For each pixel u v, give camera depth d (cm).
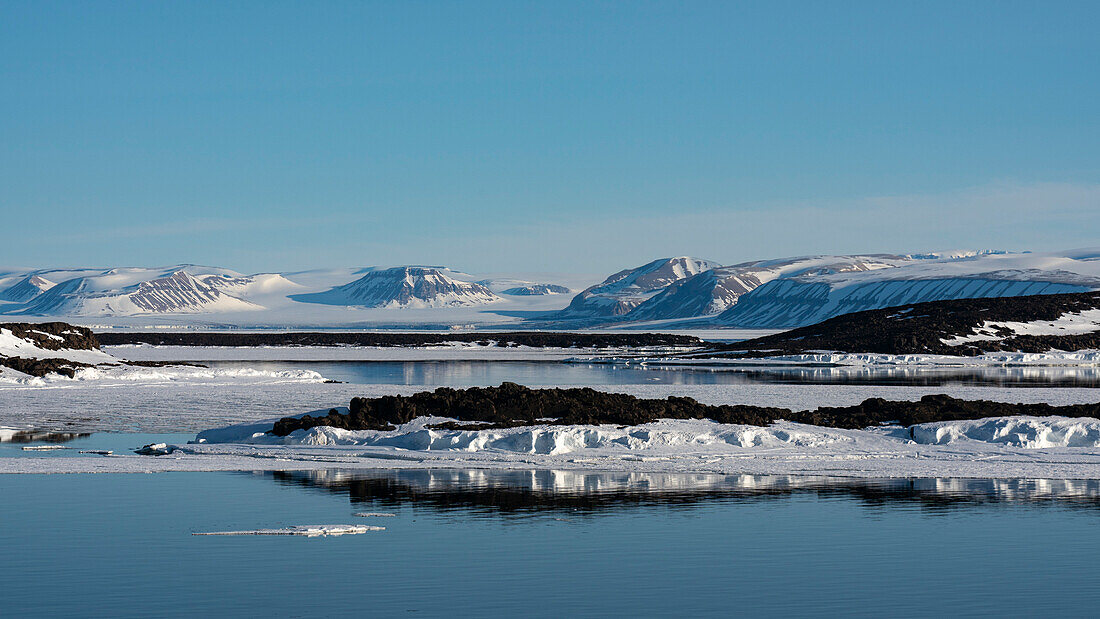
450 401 4484
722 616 1938
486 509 2900
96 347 10031
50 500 2984
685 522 2734
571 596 2058
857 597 2058
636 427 4225
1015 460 3794
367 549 2428
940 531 2630
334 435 4222
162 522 2695
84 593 2059
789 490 3222
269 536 2548
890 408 4838
